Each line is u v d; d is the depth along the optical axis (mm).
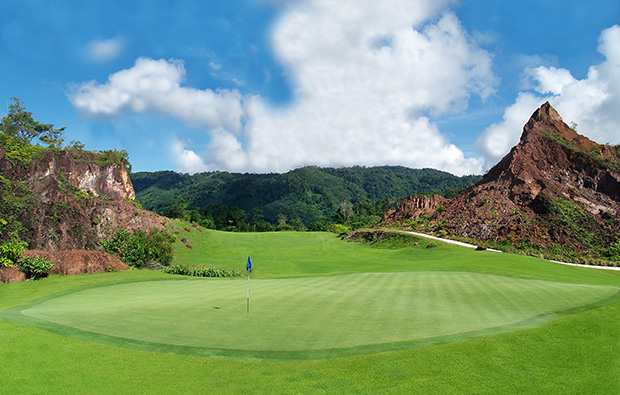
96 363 9219
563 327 11234
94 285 22531
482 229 61688
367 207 160750
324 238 77062
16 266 24203
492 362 9180
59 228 48188
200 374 8789
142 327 12305
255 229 127438
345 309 14891
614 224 55812
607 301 15055
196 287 21812
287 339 11109
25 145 55000
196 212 111438
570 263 47969
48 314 13883
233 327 12352
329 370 8930
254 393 7938
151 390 8016
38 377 8281
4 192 47062
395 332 11617
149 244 44125
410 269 36344
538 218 59906
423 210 82375
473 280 23875
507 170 70625
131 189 65375
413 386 8156
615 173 64375
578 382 8227
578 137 74312
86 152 60844
